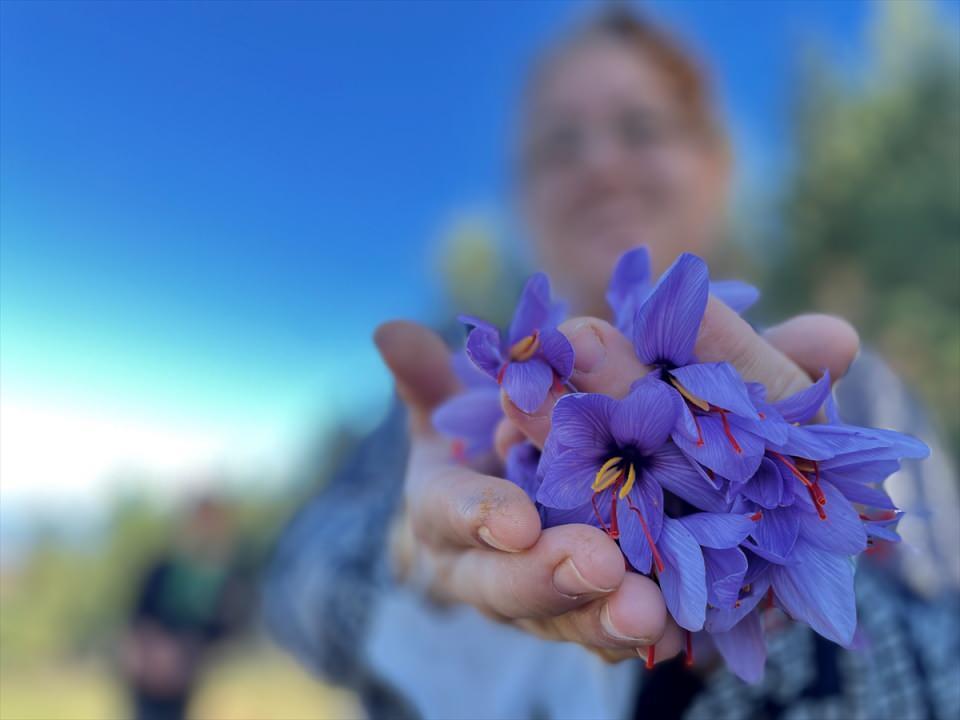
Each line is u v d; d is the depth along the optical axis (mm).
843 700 332
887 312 2850
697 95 685
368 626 429
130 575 3084
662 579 200
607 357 211
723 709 329
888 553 402
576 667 356
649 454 209
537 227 703
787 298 3035
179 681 1084
